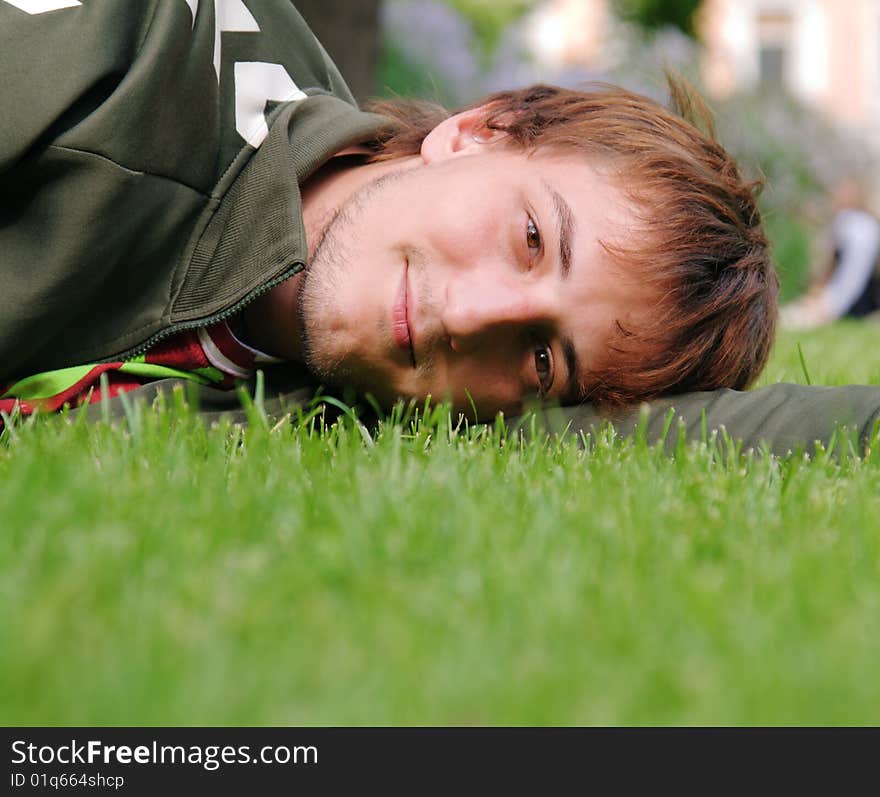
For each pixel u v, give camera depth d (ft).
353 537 5.28
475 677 4.00
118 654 3.95
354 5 22.17
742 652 4.28
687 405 9.38
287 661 4.04
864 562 5.54
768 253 10.52
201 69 9.04
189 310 9.05
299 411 8.38
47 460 6.55
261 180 9.13
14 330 8.64
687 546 5.61
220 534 5.31
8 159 8.43
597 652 4.30
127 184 8.63
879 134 46.34
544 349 9.17
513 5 65.00
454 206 8.88
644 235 9.20
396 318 8.84
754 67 78.28
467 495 6.31
